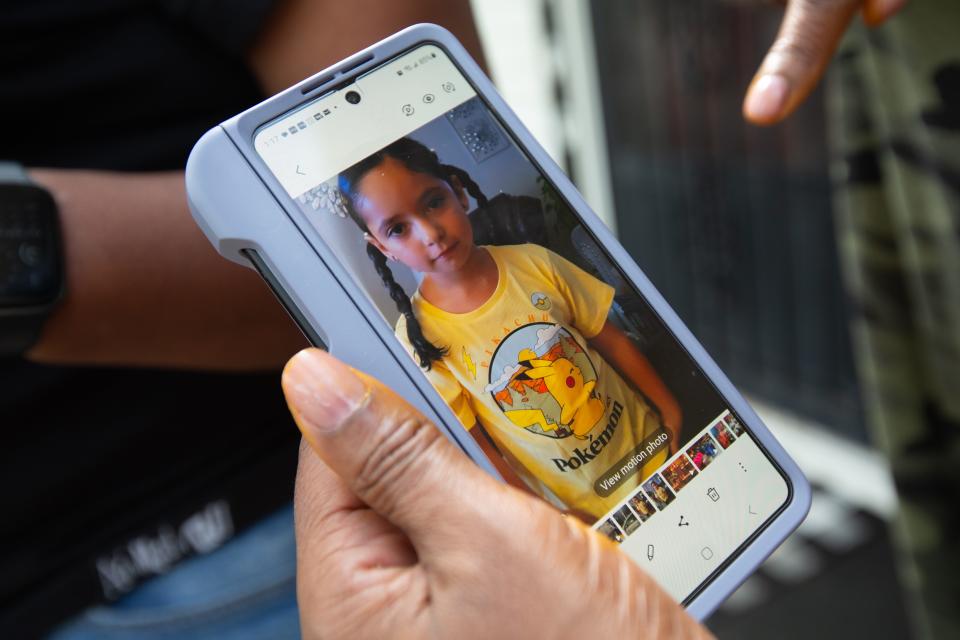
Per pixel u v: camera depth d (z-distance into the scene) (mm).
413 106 616
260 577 743
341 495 508
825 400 2131
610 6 2348
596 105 2459
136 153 698
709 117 2195
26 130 668
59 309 608
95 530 689
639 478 585
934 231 895
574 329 598
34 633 681
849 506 1966
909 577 1056
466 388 569
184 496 714
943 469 997
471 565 448
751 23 1968
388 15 681
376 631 474
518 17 2449
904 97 880
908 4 843
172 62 691
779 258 2137
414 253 579
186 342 657
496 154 619
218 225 542
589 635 449
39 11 636
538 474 569
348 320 533
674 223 2414
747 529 597
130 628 710
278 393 747
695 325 2473
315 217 574
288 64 688
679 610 472
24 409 657
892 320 996
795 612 1714
